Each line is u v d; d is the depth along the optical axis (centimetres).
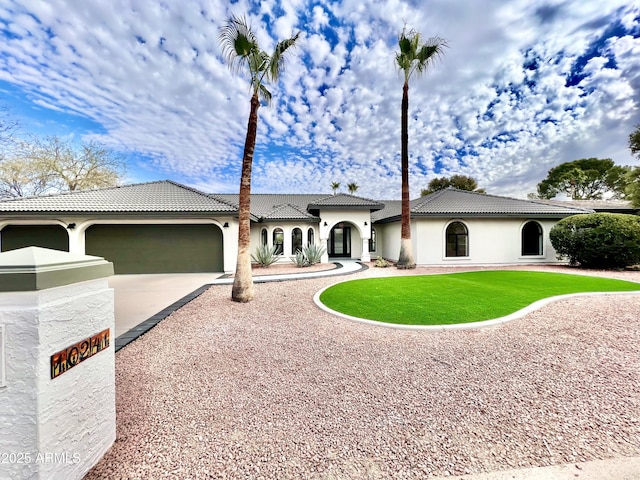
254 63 907
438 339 574
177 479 237
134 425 307
